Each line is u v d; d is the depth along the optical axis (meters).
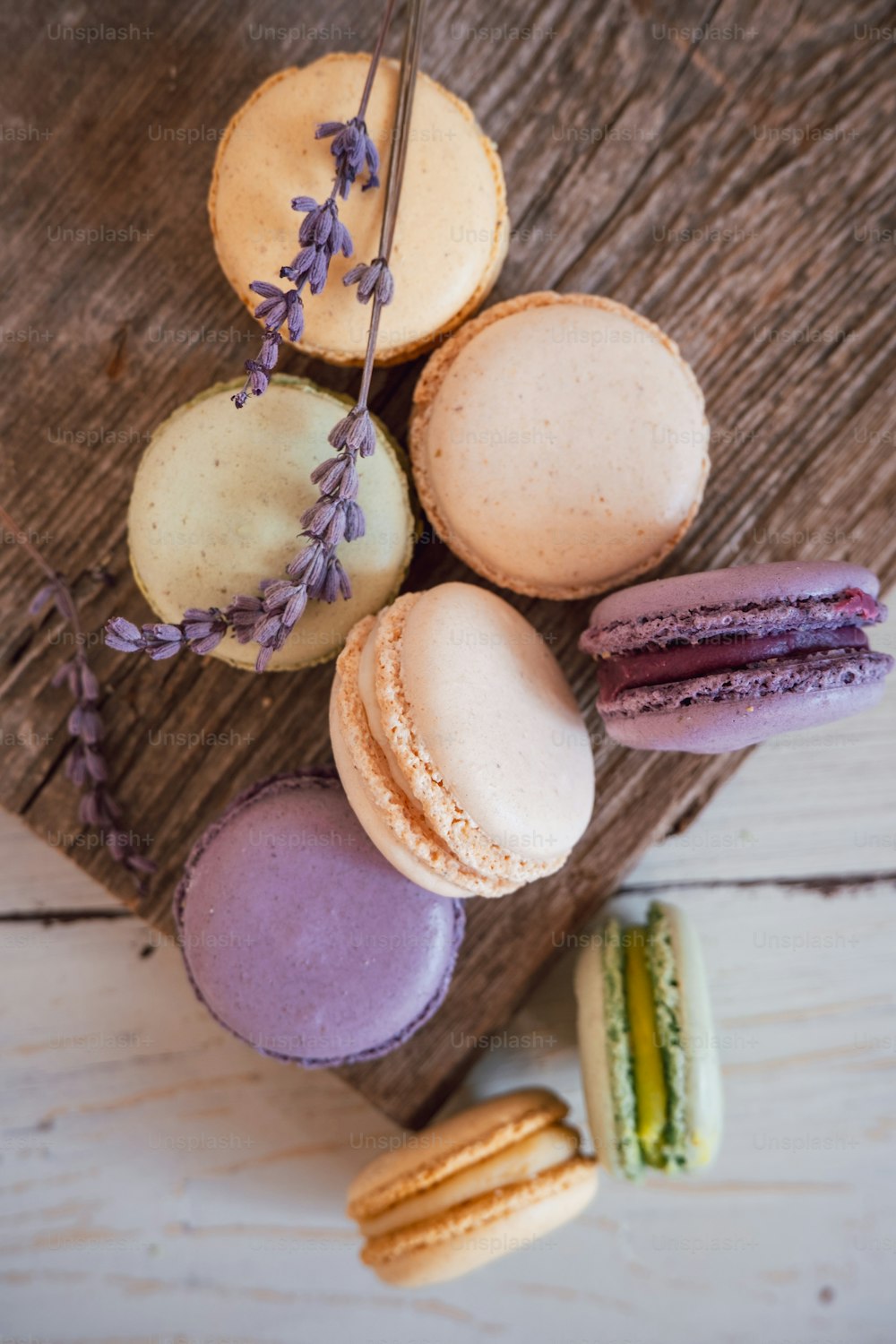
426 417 0.25
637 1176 0.25
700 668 0.22
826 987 0.29
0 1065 0.29
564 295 0.25
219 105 0.25
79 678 0.25
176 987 0.29
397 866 0.23
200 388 0.26
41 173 0.25
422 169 0.23
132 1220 0.29
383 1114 0.28
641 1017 0.25
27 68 0.25
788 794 0.29
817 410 0.26
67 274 0.25
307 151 0.23
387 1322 0.30
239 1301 0.30
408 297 0.24
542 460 0.24
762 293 0.26
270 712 0.26
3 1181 0.29
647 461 0.24
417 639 0.22
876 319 0.26
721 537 0.26
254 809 0.25
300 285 0.22
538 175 0.26
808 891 0.29
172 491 0.24
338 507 0.22
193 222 0.25
